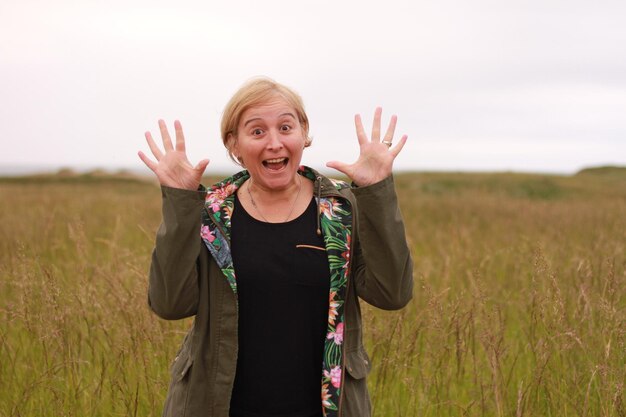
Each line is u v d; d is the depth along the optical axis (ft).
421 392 11.64
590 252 17.97
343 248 7.52
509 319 15.64
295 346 7.52
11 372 12.51
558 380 11.53
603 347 11.44
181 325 13.89
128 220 29.63
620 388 10.02
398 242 7.25
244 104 7.45
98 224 29.86
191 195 7.16
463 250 21.16
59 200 42.73
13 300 14.03
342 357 7.43
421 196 59.77
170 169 7.30
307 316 7.53
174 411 7.63
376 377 12.98
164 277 7.27
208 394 7.45
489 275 17.92
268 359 7.52
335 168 7.30
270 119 7.43
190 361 7.60
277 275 7.43
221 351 7.41
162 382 11.37
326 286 7.50
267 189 7.75
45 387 11.32
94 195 52.80
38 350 13.21
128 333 12.44
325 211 7.64
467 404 11.59
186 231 7.15
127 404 10.85
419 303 15.53
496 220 33.50
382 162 7.22
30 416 11.09
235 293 7.36
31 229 24.14
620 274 14.69
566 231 25.50
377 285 7.46
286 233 7.60
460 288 16.85
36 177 112.37
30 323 12.25
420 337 13.46
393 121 7.42
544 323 11.75
